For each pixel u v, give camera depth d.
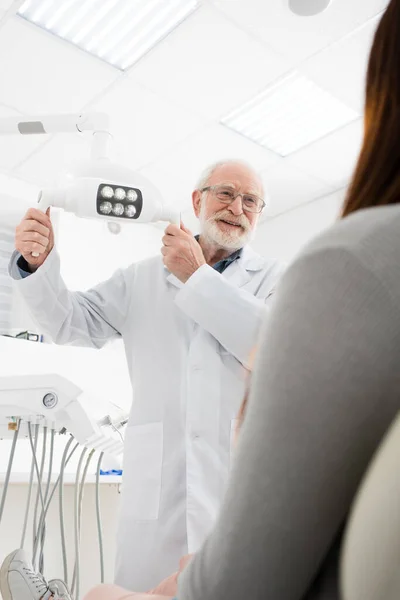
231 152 3.50
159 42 2.55
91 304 1.59
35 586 1.01
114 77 2.77
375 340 0.29
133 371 1.50
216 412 1.33
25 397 1.15
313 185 3.96
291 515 0.29
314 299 0.30
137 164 3.63
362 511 0.26
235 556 0.31
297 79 2.84
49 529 2.17
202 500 1.22
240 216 1.55
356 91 2.91
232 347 1.27
